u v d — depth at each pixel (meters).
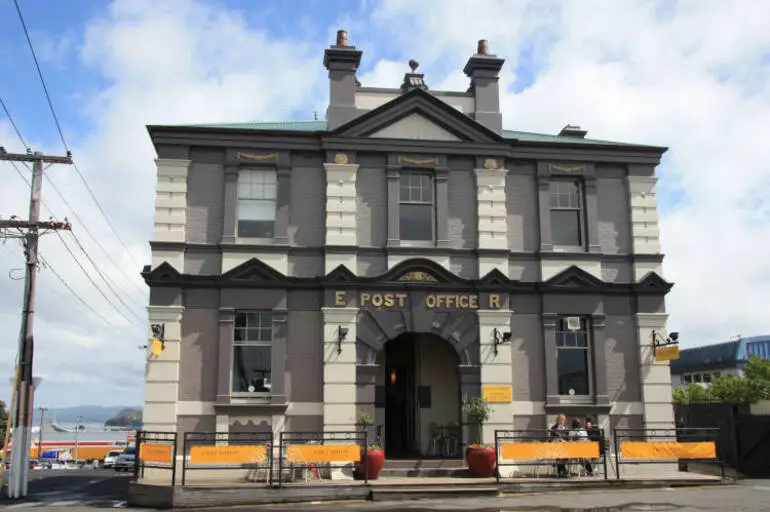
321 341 20.45
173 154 20.88
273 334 20.27
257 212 21.12
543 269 21.73
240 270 20.34
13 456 19.80
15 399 20.36
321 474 19.33
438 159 21.83
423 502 16.64
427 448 22.09
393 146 21.61
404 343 23.48
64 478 28.03
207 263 20.52
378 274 20.92
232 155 21.06
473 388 20.75
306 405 20.08
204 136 20.98
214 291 20.34
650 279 21.92
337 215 21.05
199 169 21.02
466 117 21.91
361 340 20.52
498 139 21.95
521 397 21.02
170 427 19.41
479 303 21.14
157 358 19.70
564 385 21.41
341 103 21.95
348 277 20.61
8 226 21.36
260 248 20.64
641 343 21.66
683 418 26.31
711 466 24.19
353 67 22.20
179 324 19.97
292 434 19.66
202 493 16.70
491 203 21.78
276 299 20.44
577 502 16.12
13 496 19.39
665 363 21.58
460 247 21.52
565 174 22.39
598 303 21.72
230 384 19.94
